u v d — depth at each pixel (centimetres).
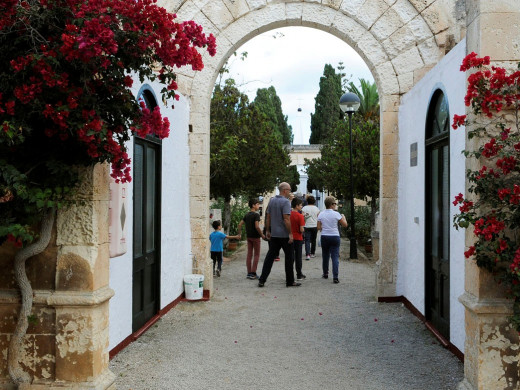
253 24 853
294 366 528
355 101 1369
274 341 620
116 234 529
